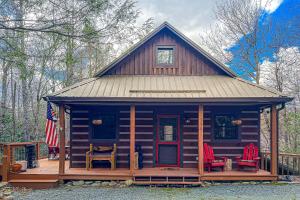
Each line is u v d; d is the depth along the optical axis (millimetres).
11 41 7051
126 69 12781
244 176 10180
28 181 9734
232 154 11922
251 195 8461
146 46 12867
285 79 19922
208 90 10867
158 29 12617
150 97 9977
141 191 9180
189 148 11977
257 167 10961
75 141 11922
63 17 6906
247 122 12047
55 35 7168
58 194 8781
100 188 9633
